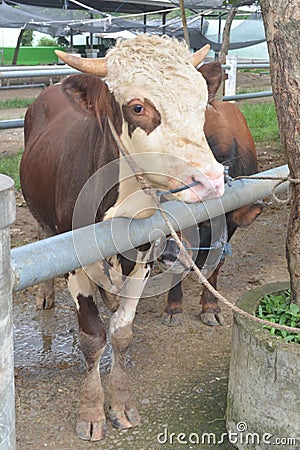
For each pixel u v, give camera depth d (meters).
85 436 2.76
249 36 19.09
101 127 2.39
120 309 2.89
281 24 2.41
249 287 4.55
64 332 3.82
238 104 13.70
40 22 17.39
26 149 3.73
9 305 1.45
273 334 2.40
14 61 24.28
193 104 2.04
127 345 2.89
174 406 3.01
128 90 2.09
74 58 2.26
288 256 2.65
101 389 2.87
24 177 3.61
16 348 3.60
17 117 12.45
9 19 17.25
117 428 2.84
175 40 2.21
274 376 2.34
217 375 3.30
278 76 2.49
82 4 18.70
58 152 3.05
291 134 2.51
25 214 6.06
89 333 2.79
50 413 2.96
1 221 1.35
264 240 5.58
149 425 2.86
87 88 2.39
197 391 3.14
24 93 18.44
